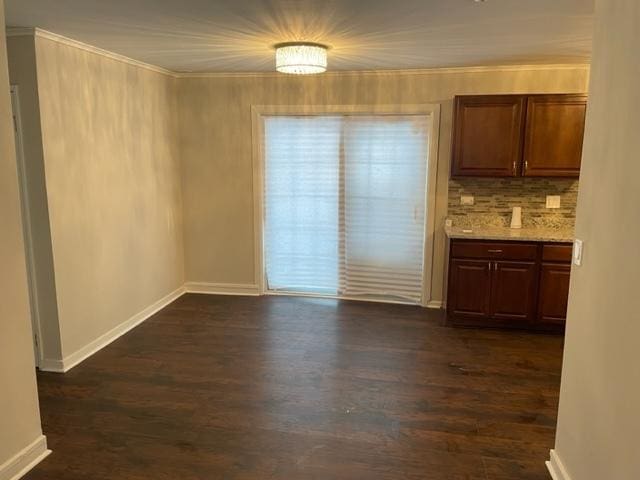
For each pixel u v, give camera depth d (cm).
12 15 281
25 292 243
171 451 258
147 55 404
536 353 391
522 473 243
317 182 519
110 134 403
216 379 343
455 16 280
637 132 167
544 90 448
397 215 506
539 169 433
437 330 441
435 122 473
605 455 188
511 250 426
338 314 483
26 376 245
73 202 360
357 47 366
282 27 308
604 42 199
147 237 469
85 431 276
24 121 325
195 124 521
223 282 550
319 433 276
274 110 504
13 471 236
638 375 163
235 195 529
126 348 396
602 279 194
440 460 252
